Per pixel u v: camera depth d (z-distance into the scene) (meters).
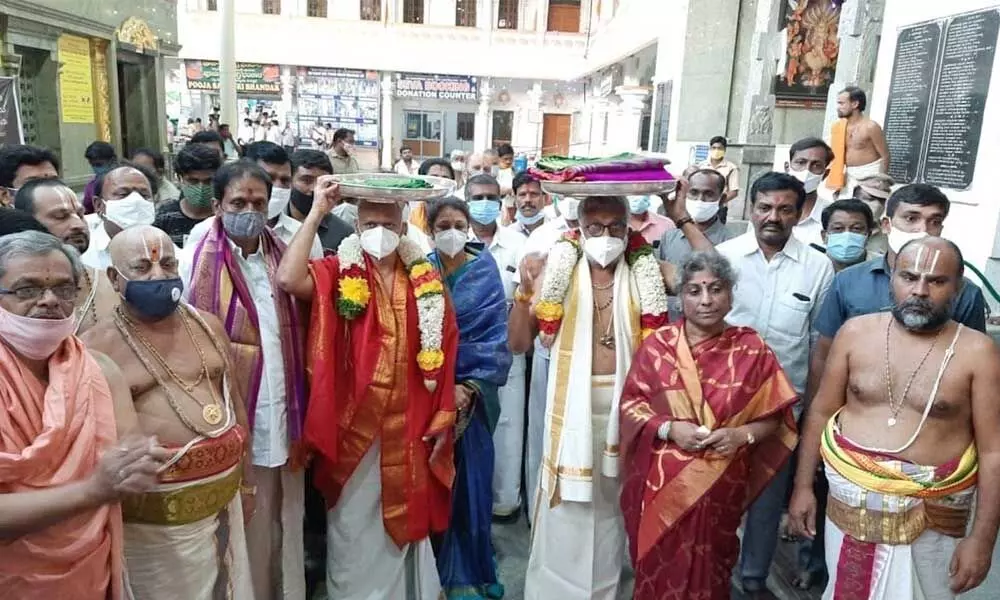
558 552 2.47
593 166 2.30
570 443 2.37
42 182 2.41
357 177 2.37
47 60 7.46
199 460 1.80
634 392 2.27
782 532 3.27
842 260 3.00
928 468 1.88
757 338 2.24
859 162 5.23
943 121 5.18
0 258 1.41
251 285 2.29
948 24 5.15
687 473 2.12
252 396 2.22
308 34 22.86
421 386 2.39
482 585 2.78
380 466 2.36
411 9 23.44
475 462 2.69
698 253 2.23
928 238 1.90
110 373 1.66
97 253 2.85
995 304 4.48
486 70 23.62
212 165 3.16
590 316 2.40
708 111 11.74
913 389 1.91
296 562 2.46
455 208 2.64
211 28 21.89
